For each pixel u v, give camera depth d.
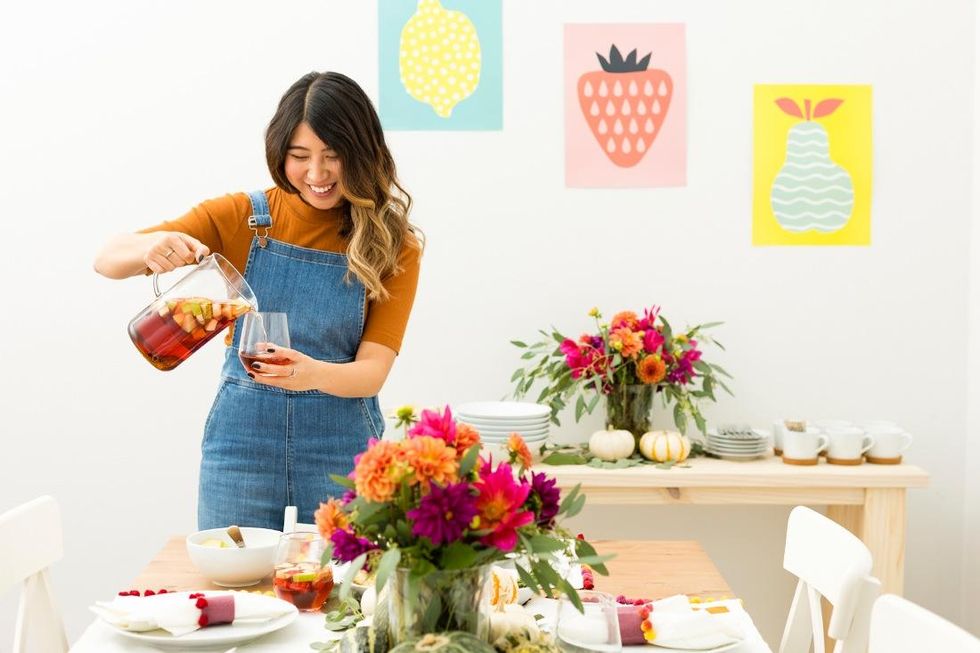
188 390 2.91
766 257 2.91
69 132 2.88
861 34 2.89
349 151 1.90
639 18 2.88
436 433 1.08
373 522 1.02
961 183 2.91
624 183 2.89
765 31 2.88
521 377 2.82
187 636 1.28
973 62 2.89
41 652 1.71
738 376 2.93
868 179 2.91
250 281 2.04
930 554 2.96
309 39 2.87
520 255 2.91
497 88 2.88
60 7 2.86
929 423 2.94
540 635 1.12
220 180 2.89
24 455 2.91
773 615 2.96
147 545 2.93
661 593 1.56
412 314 2.91
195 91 2.88
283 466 2.01
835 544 1.58
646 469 2.54
